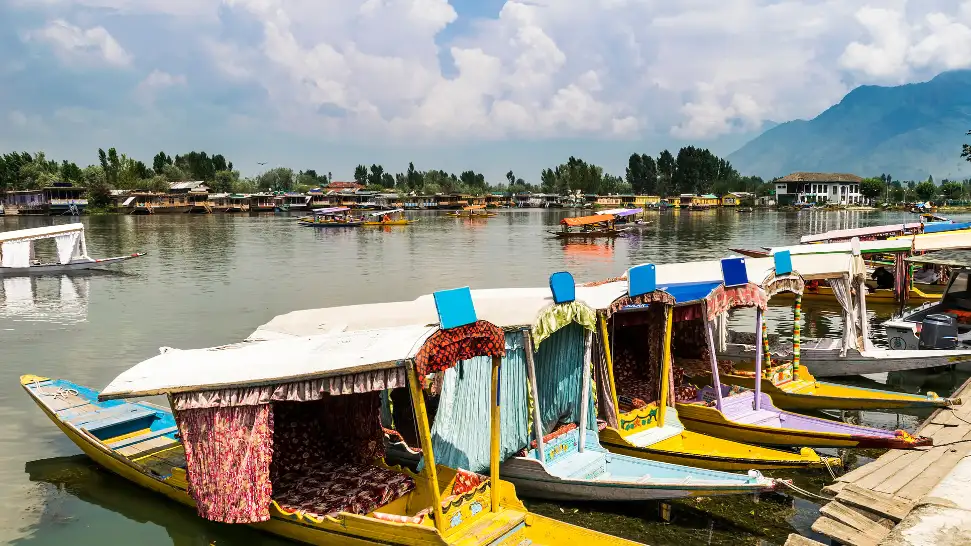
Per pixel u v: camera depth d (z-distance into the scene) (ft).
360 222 302.45
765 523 34.47
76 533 33.86
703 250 184.75
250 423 29.89
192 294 108.06
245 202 455.63
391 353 26.53
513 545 28.86
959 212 400.67
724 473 34.27
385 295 107.76
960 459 36.58
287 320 45.93
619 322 48.08
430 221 351.46
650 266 40.73
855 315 62.18
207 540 33.30
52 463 41.91
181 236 233.76
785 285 48.96
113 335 78.18
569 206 598.75
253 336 44.57
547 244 206.18
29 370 63.36
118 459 37.83
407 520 28.45
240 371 29.91
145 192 422.82
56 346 72.84
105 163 468.34
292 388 28.48
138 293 108.68
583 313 36.63
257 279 125.90
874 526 29.09
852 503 30.78
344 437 37.63
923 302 90.89
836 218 362.12
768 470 37.06
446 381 33.83
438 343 26.99
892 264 101.14
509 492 30.63
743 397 48.08
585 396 38.29
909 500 30.94
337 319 44.37
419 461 35.81
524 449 36.68
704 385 53.21
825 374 58.08
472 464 34.99
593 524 34.40
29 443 45.09
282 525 31.24
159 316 89.40
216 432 30.09
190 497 33.65
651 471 36.06
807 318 85.97
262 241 215.10
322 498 32.76
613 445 40.52
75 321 86.12
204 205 431.84
